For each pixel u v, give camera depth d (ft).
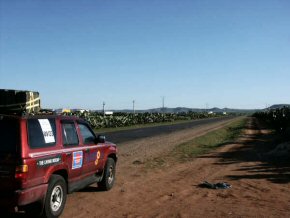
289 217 27.27
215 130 154.92
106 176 34.73
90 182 31.81
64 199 26.48
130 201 31.60
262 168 51.37
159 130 152.87
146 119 240.94
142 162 56.80
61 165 26.02
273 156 64.54
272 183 40.47
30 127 23.70
